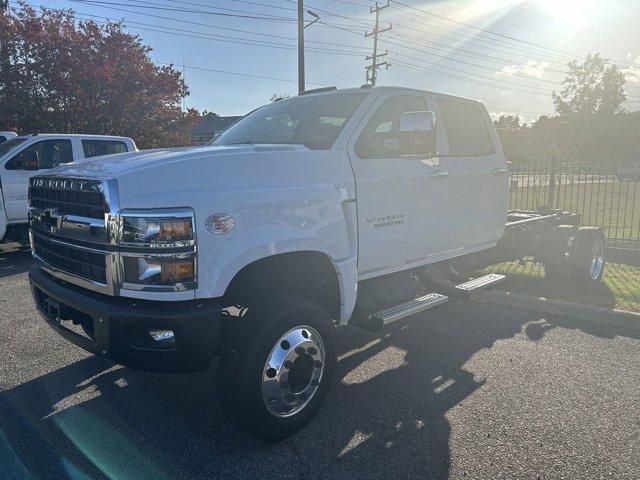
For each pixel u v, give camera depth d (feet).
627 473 9.95
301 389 11.35
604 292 21.99
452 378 14.12
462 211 16.98
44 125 59.11
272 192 11.01
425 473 10.03
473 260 19.30
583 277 22.63
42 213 12.22
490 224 18.74
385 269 14.33
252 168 11.05
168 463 10.45
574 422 11.76
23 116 58.03
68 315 11.32
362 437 11.31
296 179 11.66
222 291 10.07
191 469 10.25
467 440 11.12
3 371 14.71
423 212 15.21
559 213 26.84
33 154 32.45
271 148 11.86
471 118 18.28
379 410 12.43
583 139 186.29
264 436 10.86
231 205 10.27
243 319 10.78
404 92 15.30
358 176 13.07
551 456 10.51
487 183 18.19
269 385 10.71
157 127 69.77
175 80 69.15
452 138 17.22
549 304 19.76
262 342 10.48
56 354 15.90
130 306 9.86
